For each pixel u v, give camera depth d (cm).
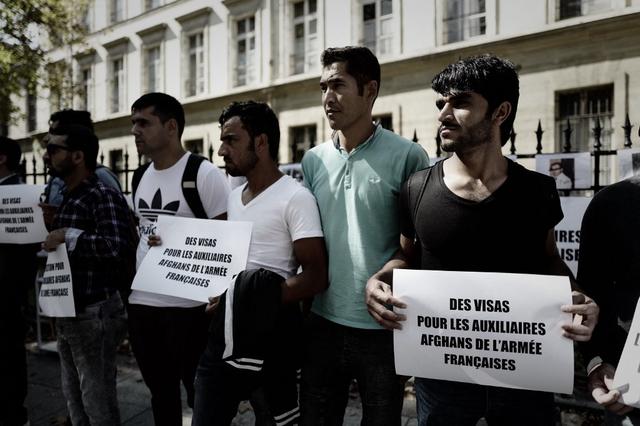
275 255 196
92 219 233
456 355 147
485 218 144
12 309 302
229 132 198
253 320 176
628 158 325
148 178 253
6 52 991
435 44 1162
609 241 142
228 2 1571
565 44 990
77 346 232
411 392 348
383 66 1229
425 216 154
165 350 234
